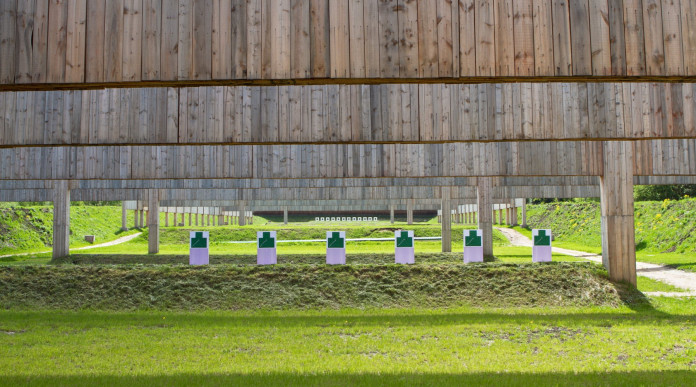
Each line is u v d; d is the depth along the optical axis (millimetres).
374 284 14344
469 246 18094
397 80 5855
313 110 8375
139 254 24531
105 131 8680
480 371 6543
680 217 30750
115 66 5781
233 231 37156
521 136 9273
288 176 14555
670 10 5707
